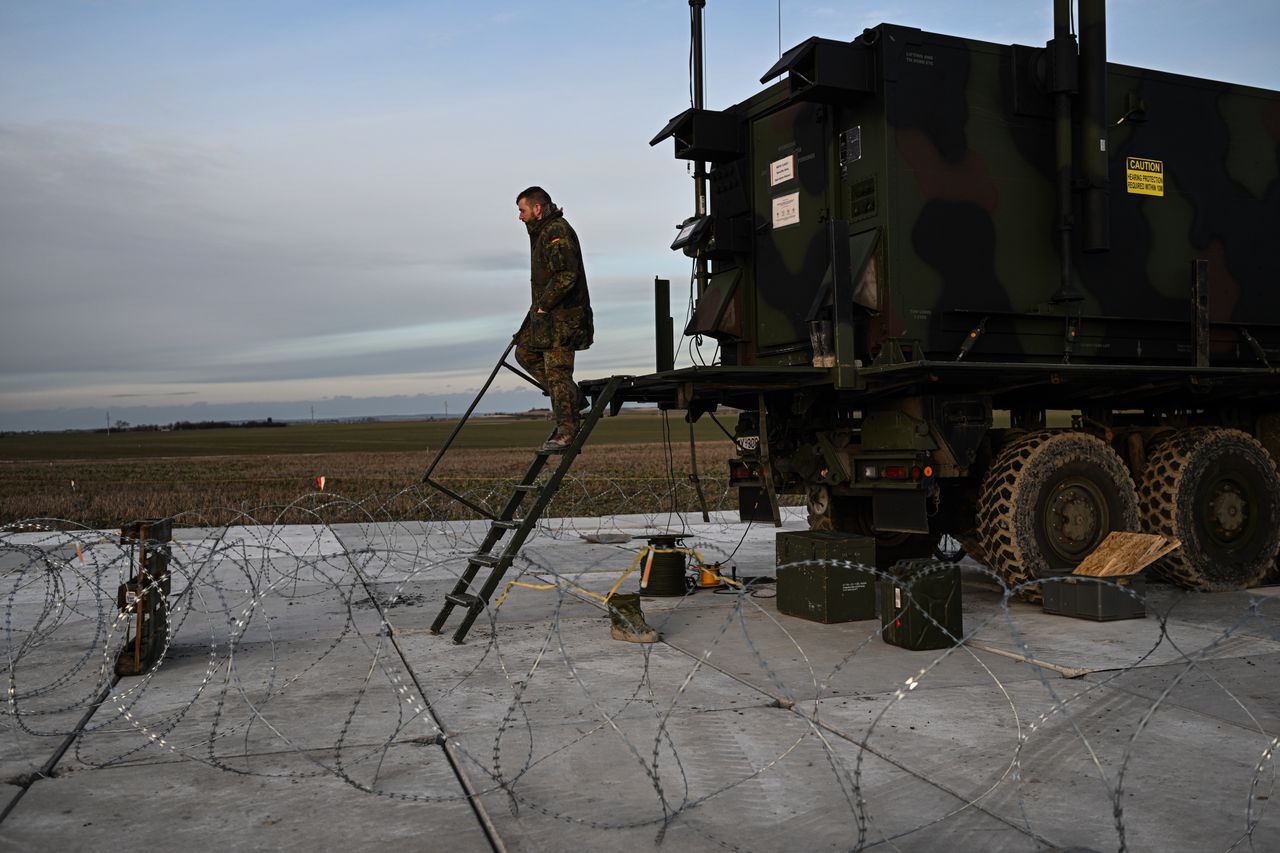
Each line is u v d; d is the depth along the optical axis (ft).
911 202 26.94
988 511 28.09
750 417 33.53
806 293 29.50
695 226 32.96
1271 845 11.57
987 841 11.78
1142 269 30.71
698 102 32.22
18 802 13.65
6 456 300.81
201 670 21.94
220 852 11.85
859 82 26.91
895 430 28.07
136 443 439.22
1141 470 31.83
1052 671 20.39
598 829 12.37
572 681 20.15
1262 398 34.32
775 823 12.49
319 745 16.14
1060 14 28.55
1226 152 32.65
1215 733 16.02
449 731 16.75
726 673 20.58
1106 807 12.84
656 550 30.76
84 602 32.04
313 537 49.73
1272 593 31.04
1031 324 28.86
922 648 22.52
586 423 24.77
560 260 25.52
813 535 27.14
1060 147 28.63
